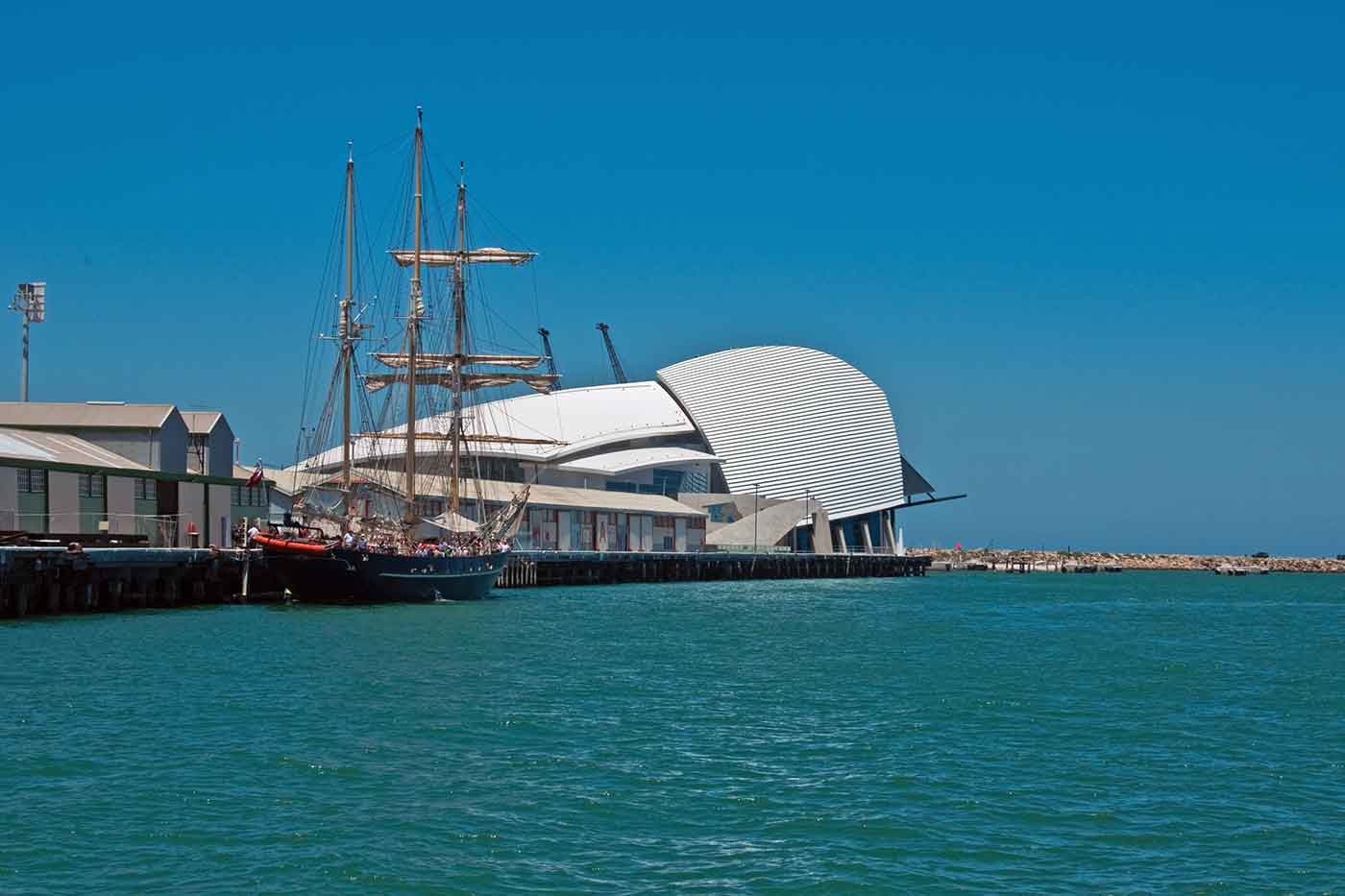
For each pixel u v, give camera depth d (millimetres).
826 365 199500
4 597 60062
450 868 24812
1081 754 35719
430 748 34469
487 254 104438
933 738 37750
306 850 25625
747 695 45406
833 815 28766
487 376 104500
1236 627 87250
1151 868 25562
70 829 26547
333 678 45938
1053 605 114188
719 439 191375
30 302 94688
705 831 27531
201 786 29922
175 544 80312
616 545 149875
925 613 96062
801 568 164125
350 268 94688
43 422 83375
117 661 48250
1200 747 37000
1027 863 25734
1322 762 35156
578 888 23922
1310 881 24953
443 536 99125
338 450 135750
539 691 44781
